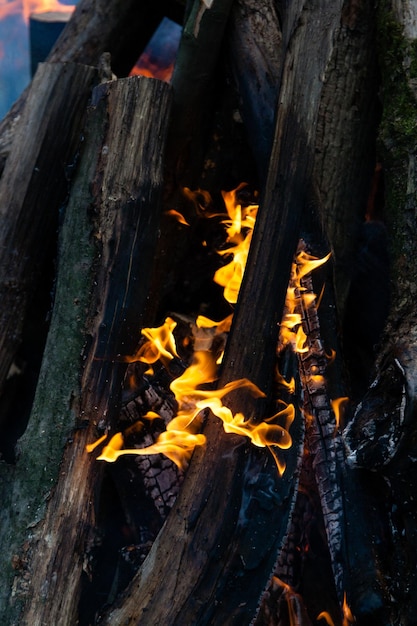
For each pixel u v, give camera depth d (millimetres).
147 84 2162
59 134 2354
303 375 1919
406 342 1806
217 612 1643
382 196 2512
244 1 2430
